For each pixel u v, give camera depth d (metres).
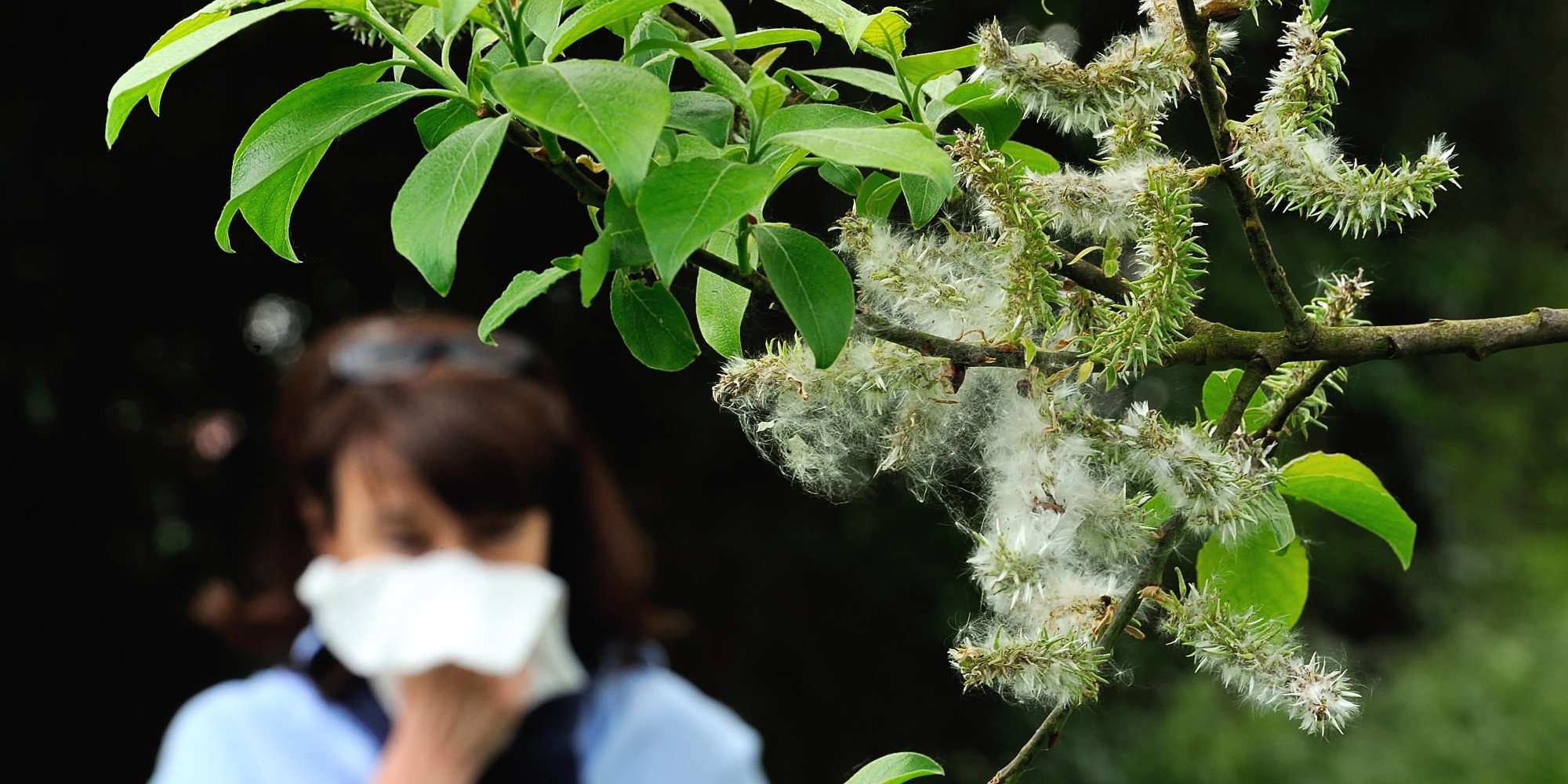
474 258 7.11
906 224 1.81
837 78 1.75
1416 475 10.95
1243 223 1.47
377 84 1.46
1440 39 10.65
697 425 7.66
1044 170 1.96
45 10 6.33
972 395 1.65
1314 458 1.82
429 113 1.57
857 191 1.62
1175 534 1.47
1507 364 12.33
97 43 6.53
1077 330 1.54
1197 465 1.40
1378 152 10.37
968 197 1.62
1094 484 1.48
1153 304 1.40
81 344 6.78
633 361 7.44
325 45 6.70
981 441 1.67
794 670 7.90
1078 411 1.44
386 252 7.06
